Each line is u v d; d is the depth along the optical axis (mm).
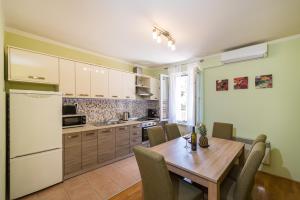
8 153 1984
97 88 3293
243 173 1408
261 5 1753
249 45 2963
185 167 1519
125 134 3492
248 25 2217
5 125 1891
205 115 3672
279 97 2684
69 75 2865
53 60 2660
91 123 3463
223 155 1840
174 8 1819
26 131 2096
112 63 3889
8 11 1896
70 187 2328
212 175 1362
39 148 2203
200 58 3773
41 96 2236
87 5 1772
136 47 3135
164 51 3365
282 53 2646
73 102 3199
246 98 3053
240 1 1686
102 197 2107
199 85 3752
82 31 2445
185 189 1581
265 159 2732
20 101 2053
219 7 1794
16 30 2428
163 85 4445
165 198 1328
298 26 2248
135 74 4148
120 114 4156
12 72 2244
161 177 1294
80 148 2723
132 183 2451
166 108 4527
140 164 1467
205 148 2096
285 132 2629
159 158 1261
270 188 2322
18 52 2303
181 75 4316
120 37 2658
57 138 2387
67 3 1737
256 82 2916
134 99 4160
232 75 3242
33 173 2141
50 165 2301
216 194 1310
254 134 2951
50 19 2094
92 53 3461
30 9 1857
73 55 3141
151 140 2465
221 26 2244
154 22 2143
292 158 2561
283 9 1827
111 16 2002
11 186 1972
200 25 2213
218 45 2984
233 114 3227
